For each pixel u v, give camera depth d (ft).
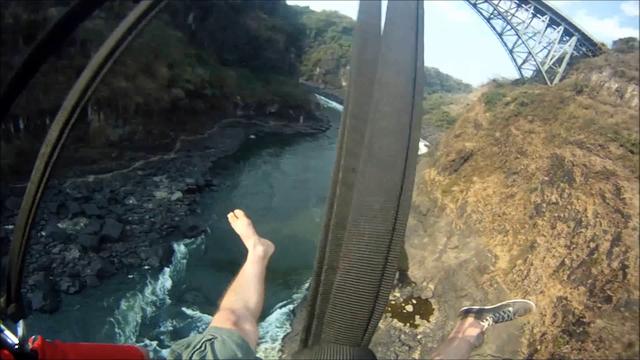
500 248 76.18
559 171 79.82
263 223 106.93
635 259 63.87
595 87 98.58
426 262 80.28
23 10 111.04
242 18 224.74
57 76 117.70
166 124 148.46
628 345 57.11
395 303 72.64
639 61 100.22
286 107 212.84
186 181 122.11
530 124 91.86
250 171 145.38
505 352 59.98
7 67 106.22
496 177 87.61
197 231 95.96
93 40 123.54
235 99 192.65
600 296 62.95
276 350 66.23
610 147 80.18
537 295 66.85
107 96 124.77
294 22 279.28
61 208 94.02
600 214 70.64
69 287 71.56
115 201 103.71
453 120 168.45
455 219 86.28
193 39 203.31
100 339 65.72
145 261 82.69
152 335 68.18
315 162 165.58
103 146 122.11
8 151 103.81
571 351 59.41
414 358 64.85
